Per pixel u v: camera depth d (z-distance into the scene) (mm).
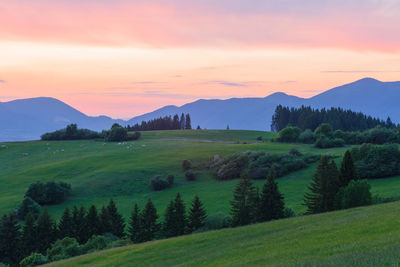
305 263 18969
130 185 109250
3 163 145250
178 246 37094
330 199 57406
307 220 39656
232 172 108750
